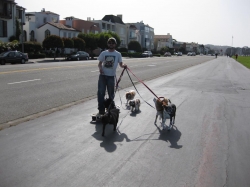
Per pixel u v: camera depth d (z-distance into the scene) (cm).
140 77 1789
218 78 1911
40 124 648
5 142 527
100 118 632
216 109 869
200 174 426
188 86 1406
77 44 4666
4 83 1243
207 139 584
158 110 659
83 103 895
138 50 8212
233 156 498
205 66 3516
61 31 5688
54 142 536
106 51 688
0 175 404
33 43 4028
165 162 464
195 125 684
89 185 383
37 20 6034
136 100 823
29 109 787
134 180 400
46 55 4512
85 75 1691
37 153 482
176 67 2992
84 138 565
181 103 949
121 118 732
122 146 529
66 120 689
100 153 491
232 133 629
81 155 480
